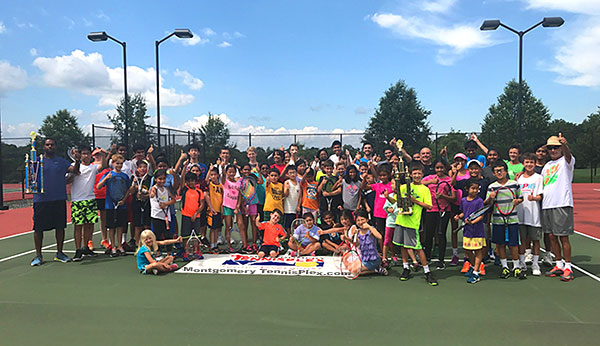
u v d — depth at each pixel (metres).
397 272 5.85
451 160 29.88
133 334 3.68
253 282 5.31
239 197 7.10
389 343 3.44
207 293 4.85
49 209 6.39
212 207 6.92
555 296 4.67
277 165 8.12
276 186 7.15
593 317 4.00
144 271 5.73
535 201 5.58
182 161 7.71
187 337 3.60
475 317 4.02
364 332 3.67
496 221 5.54
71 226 10.20
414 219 5.32
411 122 42.38
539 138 34.84
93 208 6.68
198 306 4.40
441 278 5.52
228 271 5.81
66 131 43.75
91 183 6.65
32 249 7.56
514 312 4.16
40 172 6.23
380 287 5.09
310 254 6.75
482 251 5.54
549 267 6.09
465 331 3.68
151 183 6.89
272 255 6.58
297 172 7.48
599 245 7.52
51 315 4.18
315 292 4.87
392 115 42.91
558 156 5.49
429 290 4.95
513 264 5.70
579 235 8.55
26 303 4.55
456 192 6.05
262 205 7.62
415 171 5.40
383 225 6.51
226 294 4.81
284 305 4.41
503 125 37.34
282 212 7.32
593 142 29.30
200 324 3.90
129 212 7.34
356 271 5.56
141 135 17.14
